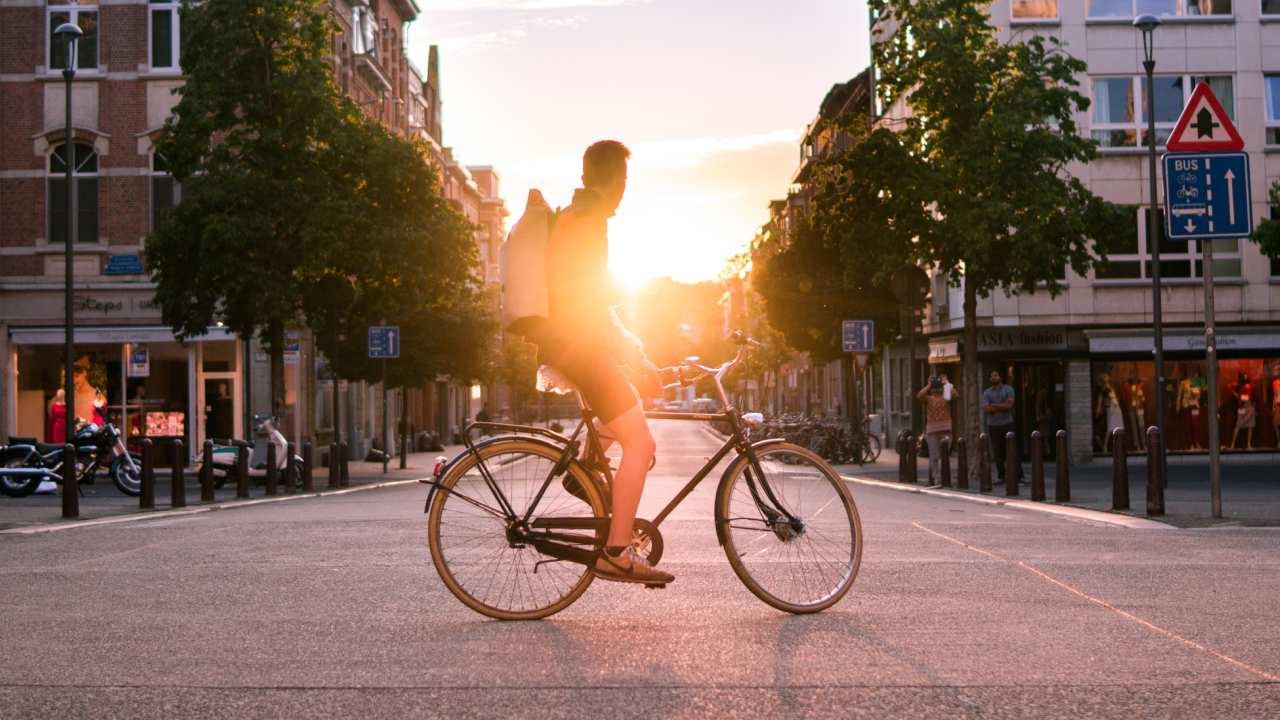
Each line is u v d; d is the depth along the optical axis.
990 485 21.03
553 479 5.98
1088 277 35.72
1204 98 12.32
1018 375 36.62
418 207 28.84
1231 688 4.57
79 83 36.06
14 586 7.63
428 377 37.28
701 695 4.44
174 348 35.88
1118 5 36.09
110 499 21.84
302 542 10.30
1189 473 28.56
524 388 70.31
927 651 5.21
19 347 35.53
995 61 23.95
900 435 25.52
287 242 27.52
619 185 5.89
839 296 38.62
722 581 7.25
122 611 6.52
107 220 35.88
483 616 6.10
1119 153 35.84
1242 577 7.59
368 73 48.09
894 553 9.00
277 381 28.55
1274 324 35.75
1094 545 9.62
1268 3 36.16
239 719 4.17
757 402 91.19
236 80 27.58
